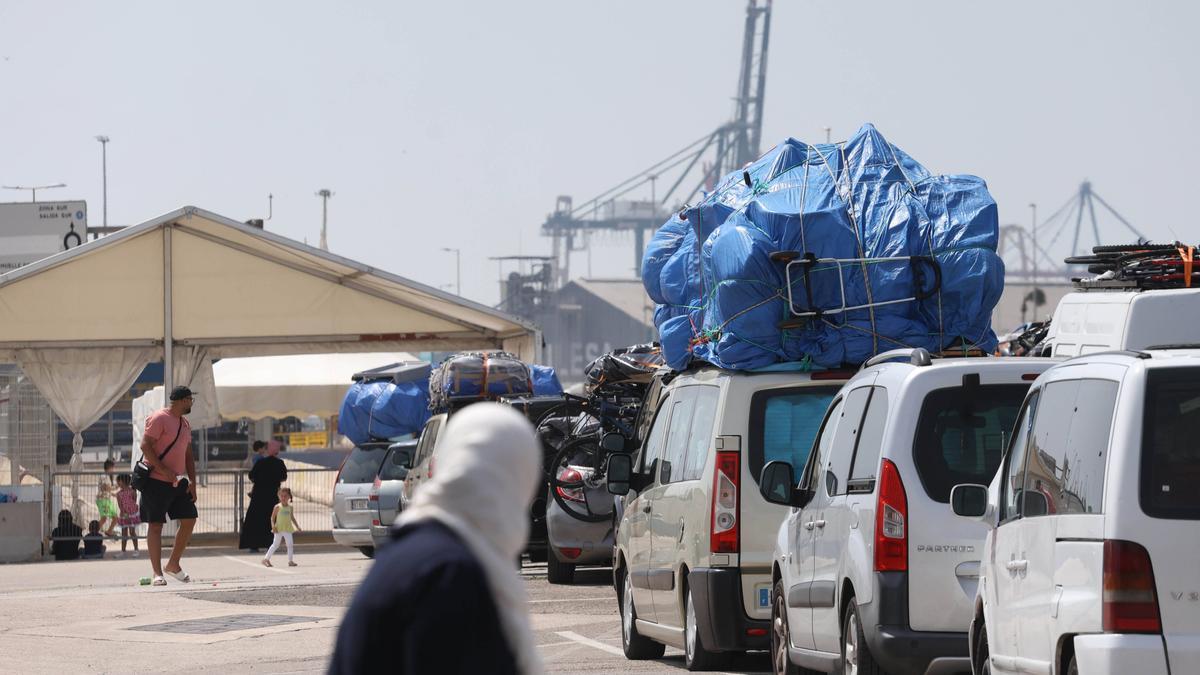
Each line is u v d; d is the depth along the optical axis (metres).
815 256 34.38
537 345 96.19
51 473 89.38
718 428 33.59
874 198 35.59
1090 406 21.14
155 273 94.44
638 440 44.12
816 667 29.80
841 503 28.45
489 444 10.89
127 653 42.25
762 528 33.28
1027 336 49.06
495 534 10.78
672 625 36.12
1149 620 19.58
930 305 34.94
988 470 26.28
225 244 95.12
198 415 95.25
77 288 93.00
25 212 176.25
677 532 35.47
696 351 36.38
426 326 98.56
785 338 34.09
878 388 28.09
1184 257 32.50
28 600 57.41
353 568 75.69
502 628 10.56
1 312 92.00
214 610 53.41
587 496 60.00
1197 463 19.88
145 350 94.31
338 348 98.00
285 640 44.44
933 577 25.92
